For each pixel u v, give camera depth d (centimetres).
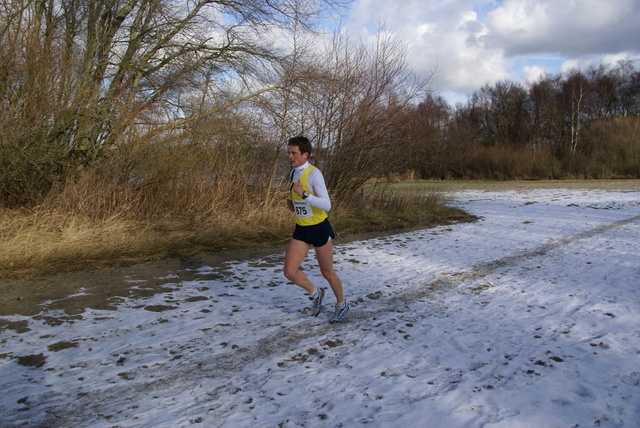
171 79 1024
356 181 1238
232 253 768
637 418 269
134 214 852
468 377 328
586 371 334
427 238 966
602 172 3541
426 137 1401
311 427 264
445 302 516
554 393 302
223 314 468
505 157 3766
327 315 471
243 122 1059
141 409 285
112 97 883
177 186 938
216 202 954
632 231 1002
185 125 964
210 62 1107
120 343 389
